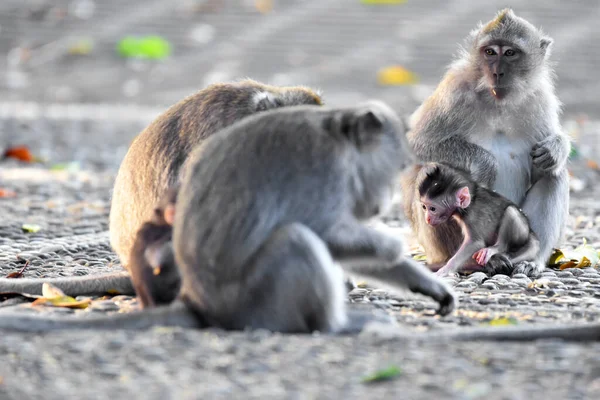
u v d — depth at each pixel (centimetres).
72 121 3347
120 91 4134
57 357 800
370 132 899
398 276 978
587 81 4162
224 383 747
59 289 1130
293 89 1259
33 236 1555
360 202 918
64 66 4438
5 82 4238
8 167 2384
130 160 1198
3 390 723
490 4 4659
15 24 4675
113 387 736
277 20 4656
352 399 715
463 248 1295
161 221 997
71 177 2220
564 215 1391
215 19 4681
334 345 841
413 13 4650
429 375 767
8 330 873
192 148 1178
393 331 888
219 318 886
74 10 4753
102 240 1497
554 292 1169
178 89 4144
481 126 1389
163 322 892
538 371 778
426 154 1392
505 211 1298
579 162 2534
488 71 1361
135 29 4631
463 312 1039
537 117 1383
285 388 738
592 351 834
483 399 715
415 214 1396
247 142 887
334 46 4466
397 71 4138
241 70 4284
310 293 859
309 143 882
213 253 867
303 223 873
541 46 1380
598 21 4509
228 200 867
